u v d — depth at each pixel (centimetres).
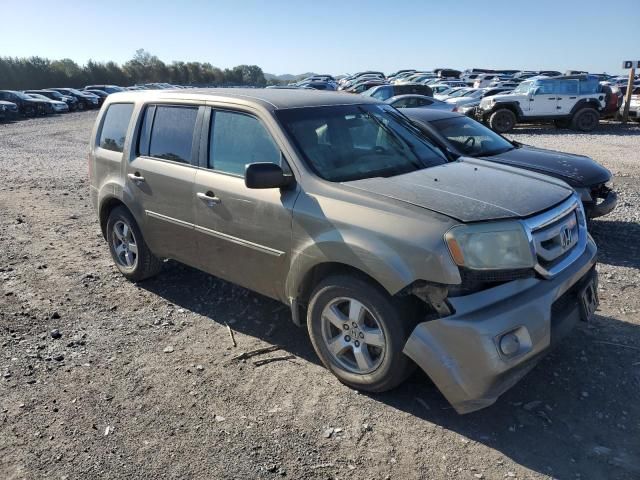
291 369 381
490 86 3322
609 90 2089
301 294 372
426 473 282
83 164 1425
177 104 461
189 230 443
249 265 402
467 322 292
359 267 321
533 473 281
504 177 381
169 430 318
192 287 529
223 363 390
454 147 703
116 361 396
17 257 630
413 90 2133
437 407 336
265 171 349
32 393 356
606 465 285
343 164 379
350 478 280
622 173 1132
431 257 296
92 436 314
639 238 673
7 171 1290
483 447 300
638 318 444
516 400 341
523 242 305
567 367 374
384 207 323
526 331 299
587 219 655
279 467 288
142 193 482
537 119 2092
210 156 426
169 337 431
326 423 322
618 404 334
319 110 409
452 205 317
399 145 423
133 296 511
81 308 486
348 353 361
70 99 4228
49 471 287
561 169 651
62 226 772
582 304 347
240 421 325
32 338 431
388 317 319
